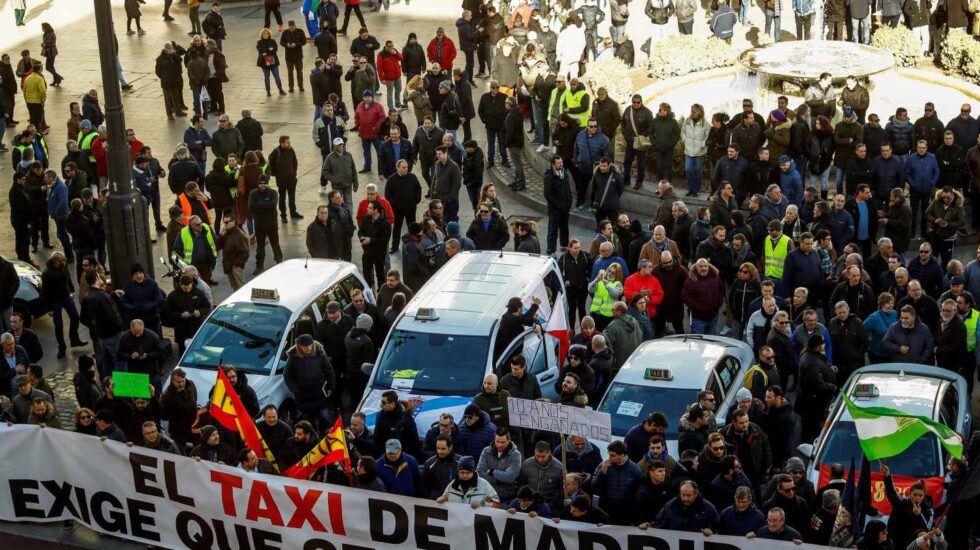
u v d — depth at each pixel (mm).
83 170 25281
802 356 15945
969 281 18109
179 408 15734
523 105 28422
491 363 16719
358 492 13359
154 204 24359
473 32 32312
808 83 26172
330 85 29562
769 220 19984
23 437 14648
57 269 19688
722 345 17078
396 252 23391
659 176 24500
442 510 13094
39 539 14828
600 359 16578
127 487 14375
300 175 27438
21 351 17141
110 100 18188
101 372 18734
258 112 31344
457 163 24844
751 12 35344
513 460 14031
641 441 14461
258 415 15820
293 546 13805
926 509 13109
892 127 22984
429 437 14875
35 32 37969
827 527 12672
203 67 30344
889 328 16766
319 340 17750
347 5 36312
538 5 33750
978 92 27516
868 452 12398
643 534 12391
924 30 31250
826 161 22953
